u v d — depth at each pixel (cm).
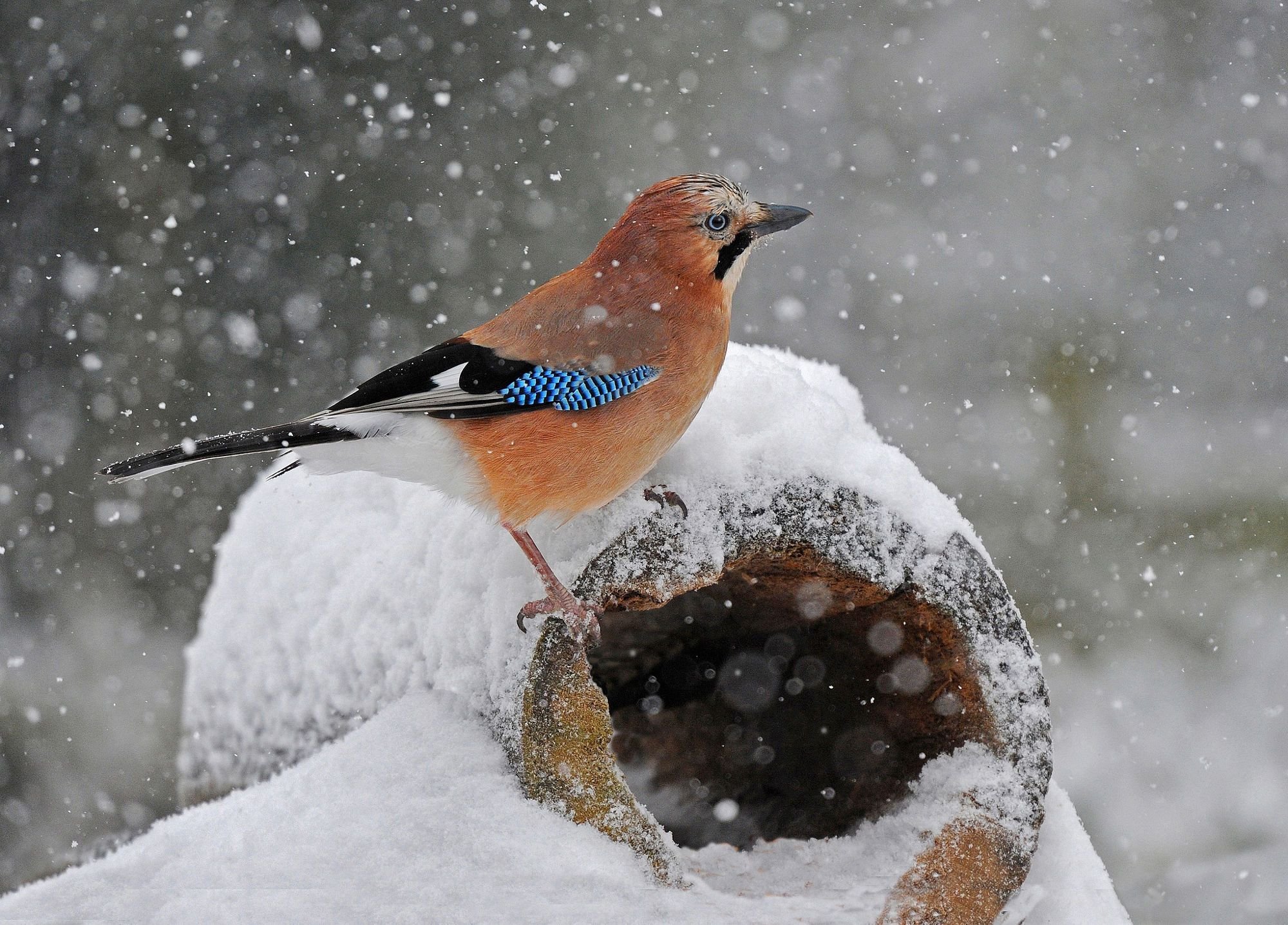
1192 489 1316
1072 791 1158
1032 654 504
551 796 457
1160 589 1266
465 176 1498
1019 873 488
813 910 472
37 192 1428
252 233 1440
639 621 652
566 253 1507
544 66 1552
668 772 666
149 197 1431
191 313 1416
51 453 1381
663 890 445
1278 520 1285
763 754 628
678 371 541
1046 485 1345
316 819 464
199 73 1459
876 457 512
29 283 1409
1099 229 1537
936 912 468
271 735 622
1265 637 1227
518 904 423
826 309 1526
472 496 546
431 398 548
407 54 1520
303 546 634
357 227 1467
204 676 682
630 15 1595
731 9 1620
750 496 486
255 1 1485
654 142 1570
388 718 503
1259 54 1591
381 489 625
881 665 543
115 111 1444
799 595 540
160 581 1368
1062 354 1450
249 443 564
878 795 555
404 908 421
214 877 454
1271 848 1075
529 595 488
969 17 1641
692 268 574
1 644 1334
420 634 528
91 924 441
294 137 1467
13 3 1454
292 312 1428
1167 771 1159
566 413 534
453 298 1463
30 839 1247
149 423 1391
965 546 502
